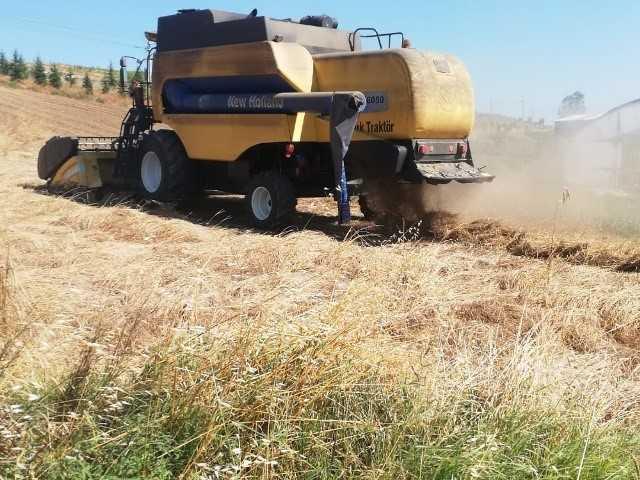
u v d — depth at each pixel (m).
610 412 3.85
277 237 8.36
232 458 2.93
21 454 2.59
